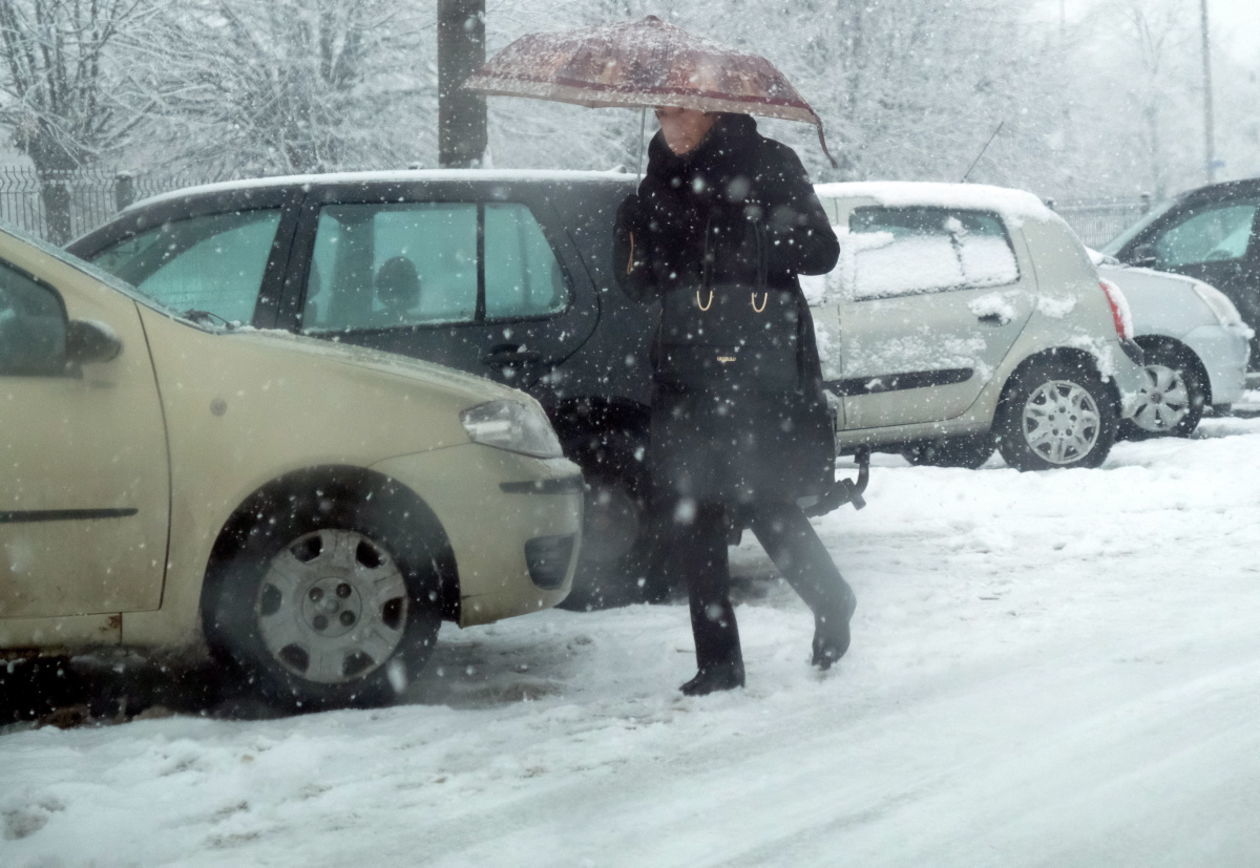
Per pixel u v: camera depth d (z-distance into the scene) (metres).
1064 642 5.11
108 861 3.28
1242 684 4.33
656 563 6.45
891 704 4.38
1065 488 8.88
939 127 30.05
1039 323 9.59
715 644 4.63
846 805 3.44
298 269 6.30
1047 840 3.13
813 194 4.51
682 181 4.51
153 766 4.00
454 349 6.29
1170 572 6.42
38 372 4.64
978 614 5.68
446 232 6.42
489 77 4.72
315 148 25.12
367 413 4.78
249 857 3.28
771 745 4.00
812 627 5.59
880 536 7.86
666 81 4.41
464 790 3.71
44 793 3.73
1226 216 14.19
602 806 3.53
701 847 3.20
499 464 4.88
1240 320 12.26
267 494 4.69
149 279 6.38
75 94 26.08
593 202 6.55
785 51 28.56
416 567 4.78
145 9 25.38
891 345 9.20
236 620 4.67
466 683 5.09
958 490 8.85
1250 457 9.75
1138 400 10.93
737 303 4.48
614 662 5.32
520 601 4.91
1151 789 3.40
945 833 3.21
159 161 26.27
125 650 4.74
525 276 6.43
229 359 4.75
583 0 26.45
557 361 6.35
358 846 3.32
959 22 30.33
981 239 9.65
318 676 4.73
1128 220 26.59
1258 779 3.42
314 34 25.20
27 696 5.14
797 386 4.55
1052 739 3.87
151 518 4.63
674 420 4.57
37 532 4.57
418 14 25.77
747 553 7.84
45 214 18.23
